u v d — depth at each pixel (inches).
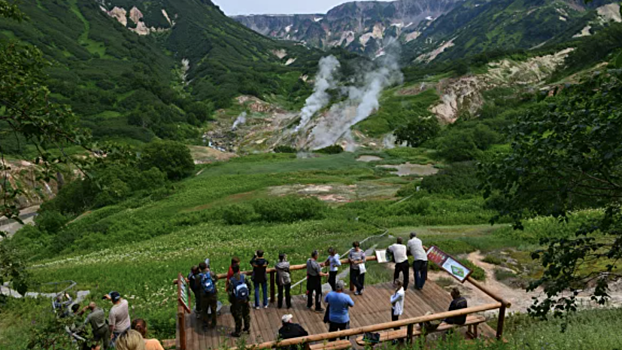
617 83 224.8
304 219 1491.1
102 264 1056.2
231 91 7780.5
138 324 278.5
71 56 7445.9
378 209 1507.1
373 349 368.5
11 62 272.2
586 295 571.8
